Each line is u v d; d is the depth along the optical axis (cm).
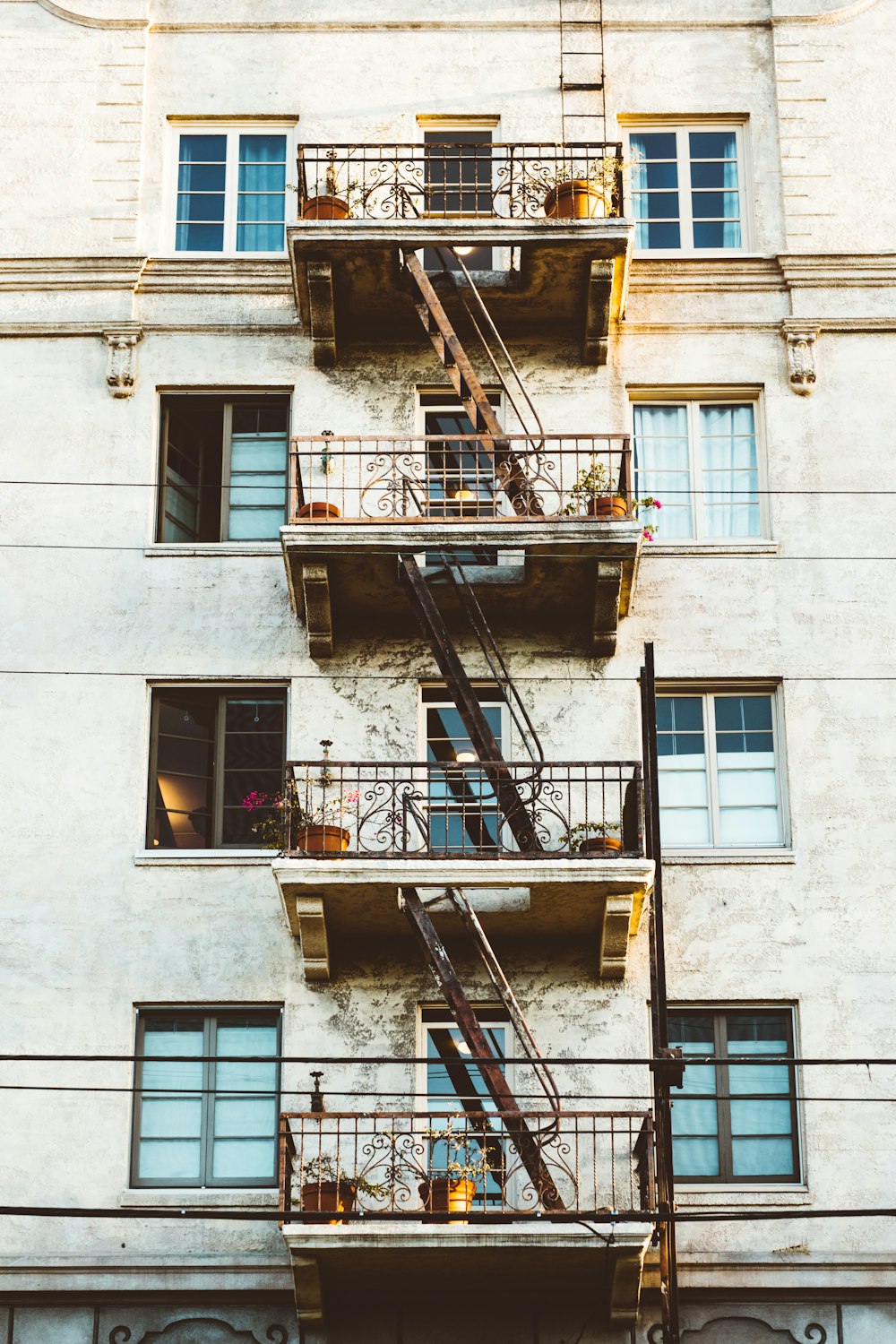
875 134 2797
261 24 2852
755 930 2441
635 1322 2267
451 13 2852
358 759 2519
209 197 2806
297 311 2703
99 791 2500
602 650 2550
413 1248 2169
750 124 2819
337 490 2622
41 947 2433
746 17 2855
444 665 2400
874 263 2723
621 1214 2027
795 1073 2400
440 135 2817
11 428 2662
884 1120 2366
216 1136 2389
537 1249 2180
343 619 2572
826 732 2525
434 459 2661
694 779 2545
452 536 2442
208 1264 2295
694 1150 2383
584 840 2384
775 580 2594
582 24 2844
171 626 2573
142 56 2839
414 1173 2327
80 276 2727
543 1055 2386
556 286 2627
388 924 2397
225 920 2445
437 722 2562
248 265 2728
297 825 2383
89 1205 2331
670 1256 2133
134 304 2723
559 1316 2283
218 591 2592
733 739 2561
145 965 2428
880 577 2594
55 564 2600
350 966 2423
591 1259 2208
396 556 2452
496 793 2359
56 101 2820
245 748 2558
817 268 2723
